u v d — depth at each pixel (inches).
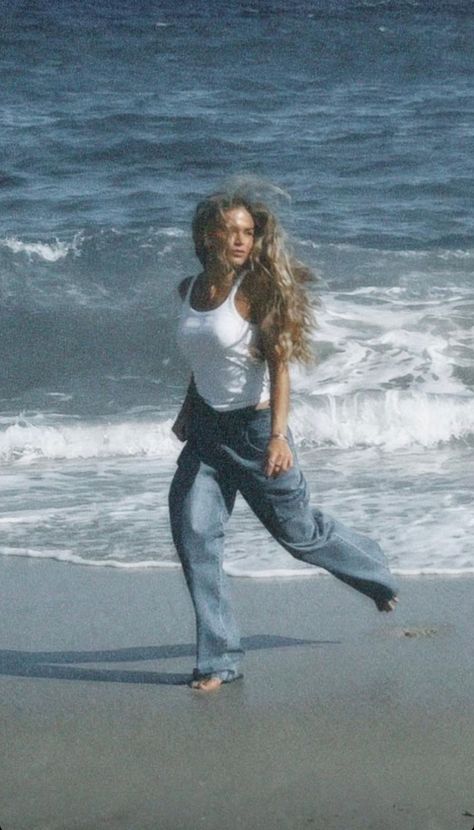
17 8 7401.6
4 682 793.6
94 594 983.0
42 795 623.5
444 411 1568.7
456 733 692.1
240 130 3782.0
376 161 3383.4
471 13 7608.3
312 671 796.0
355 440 1540.4
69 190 3063.5
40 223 2709.2
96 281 2155.5
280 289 726.5
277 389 738.8
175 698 757.3
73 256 2242.9
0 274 2148.1
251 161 3388.3
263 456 754.2
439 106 4269.2
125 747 682.2
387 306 2010.3
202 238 738.2
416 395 1588.3
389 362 1776.6
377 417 1567.4
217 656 774.5
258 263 729.6
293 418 1555.1
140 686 781.3
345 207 2891.2
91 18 6820.9
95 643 871.7
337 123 3927.2
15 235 2556.6
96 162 3373.5
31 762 663.8
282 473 757.3
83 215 2802.7
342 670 796.0
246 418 751.7
